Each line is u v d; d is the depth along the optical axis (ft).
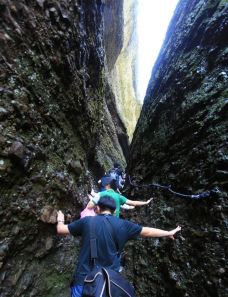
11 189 10.67
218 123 13.24
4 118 10.91
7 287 9.65
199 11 22.27
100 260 7.51
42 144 13.37
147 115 25.62
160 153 18.38
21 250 10.78
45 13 14.74
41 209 11.99
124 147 65.26
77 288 7.37
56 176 13.79
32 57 13.44
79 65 19.66
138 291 12.81
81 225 8.47
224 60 15.34
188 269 10.78
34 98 13.32
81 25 19.07
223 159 11.44
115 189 14.52
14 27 12.34
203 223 11.23
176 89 19.76
